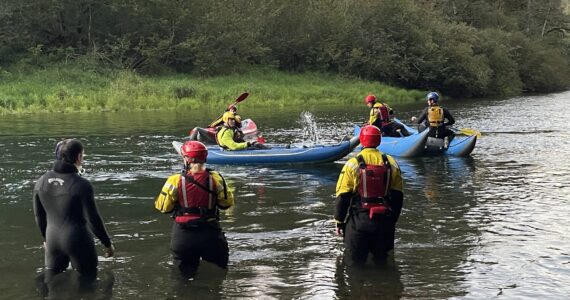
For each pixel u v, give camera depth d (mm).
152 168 10688
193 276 5227
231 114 11617
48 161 11281
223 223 6934
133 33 34406
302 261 5598
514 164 11180
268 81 35969
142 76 32938
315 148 11109
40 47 32406
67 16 34125
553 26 58969
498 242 6141
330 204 7902
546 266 5438
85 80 29922
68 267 5418
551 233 6449
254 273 5289
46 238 5180
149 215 7316
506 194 8438
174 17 35312
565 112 24562
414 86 42469
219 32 36094
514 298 4723
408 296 4750
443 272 5285
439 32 42812
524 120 20656
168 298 4746
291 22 40156
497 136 15758
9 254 5828
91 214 5070
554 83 49469
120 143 14070
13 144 13664
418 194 8531
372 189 5457
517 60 46781
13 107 24016
